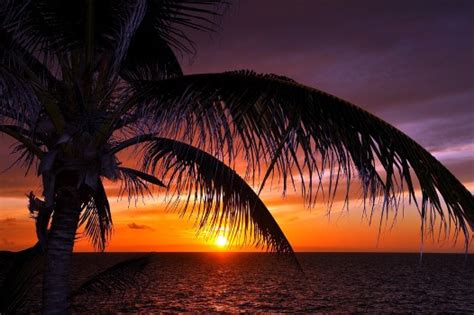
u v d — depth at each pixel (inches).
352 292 2923.2
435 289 3125.0
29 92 168.4
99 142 198.7
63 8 185.5
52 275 201.8
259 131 142.6
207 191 234.8
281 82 146.5
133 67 232.2
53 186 196.4
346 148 127.3
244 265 7357.3
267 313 2049.7
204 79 161.3
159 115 166.2
